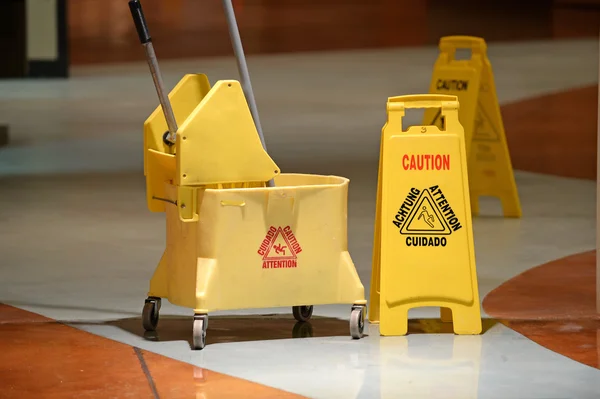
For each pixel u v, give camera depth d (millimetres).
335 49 37875
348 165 16156
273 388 6238
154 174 7551
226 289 7043
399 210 7348
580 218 12172
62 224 11742
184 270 7223
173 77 29203
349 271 7273
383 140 7359
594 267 9617
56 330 7562
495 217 12297
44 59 29547
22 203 13039
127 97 25391
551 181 14773
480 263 9820
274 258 7125
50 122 21203
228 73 30203
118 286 8984
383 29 43969
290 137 19250
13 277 9312
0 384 6320
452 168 7344
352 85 27578
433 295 7379
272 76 29953
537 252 10305
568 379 6422
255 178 7133
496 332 7477
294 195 7113
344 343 7203
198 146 6953
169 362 6754
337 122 21203
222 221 6988
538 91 25609
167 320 7859
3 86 27875
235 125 7043
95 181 14734
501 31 42531
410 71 30625
